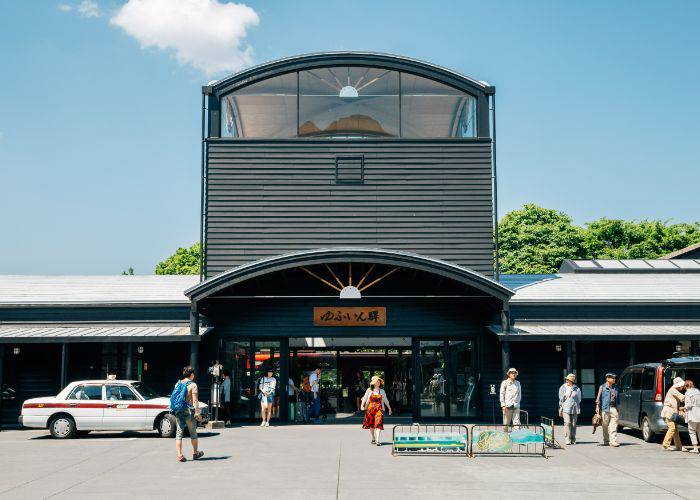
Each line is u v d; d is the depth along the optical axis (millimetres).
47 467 14633
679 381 17344
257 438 19594
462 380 24172
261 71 24672
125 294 25672
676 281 27875
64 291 26172
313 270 24328
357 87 24891
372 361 27656
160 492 11906
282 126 24562
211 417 22844
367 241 24016
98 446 18078
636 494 11891
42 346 24641
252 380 24219
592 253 56781
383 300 24281
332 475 13617
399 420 24656
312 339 25312
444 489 12234
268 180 24219
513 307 24797
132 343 24203
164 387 24469
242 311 24344
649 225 57969
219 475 13594
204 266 23781
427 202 24219
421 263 21562
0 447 17969
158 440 19375
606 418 18062
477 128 24734
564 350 24625
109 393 20266
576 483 12898
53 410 19938
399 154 24438
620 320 24859
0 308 24688
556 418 24297
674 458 16047
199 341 22141
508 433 16406
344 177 24328
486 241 24062
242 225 23984
